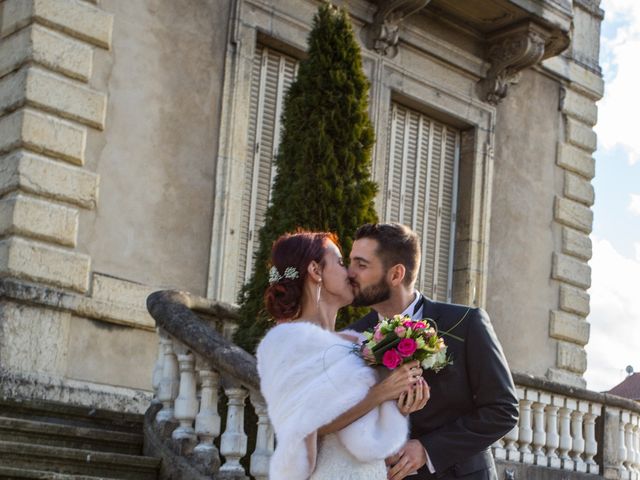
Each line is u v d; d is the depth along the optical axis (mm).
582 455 9734
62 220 8742
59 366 8508
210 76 9953
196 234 9672
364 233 3797
